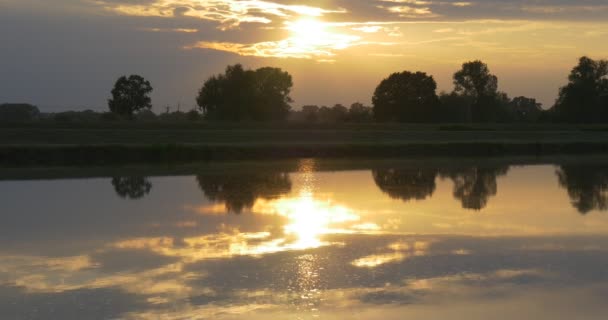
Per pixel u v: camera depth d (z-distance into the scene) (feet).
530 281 50.93
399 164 169.68
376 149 196.03
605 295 47.37
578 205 94.38
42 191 109.29
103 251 62.49
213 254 60.75
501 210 88.99
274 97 373.40
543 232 71.77
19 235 70.64
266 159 180.14
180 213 85.20
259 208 89.81
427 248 63.05
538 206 93.25
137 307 45.14
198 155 174.29
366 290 48.62
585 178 135.74
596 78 404.16
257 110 359.66
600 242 66.18
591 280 51.26
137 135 210.38
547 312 43.88
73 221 79.30
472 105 426.10
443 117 411.34
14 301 46.52
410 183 124.06
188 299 46.83
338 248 63.00
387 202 96.63
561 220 80.33
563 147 219.61
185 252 61.72
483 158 195.11
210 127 254.27
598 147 224.12
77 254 61.41
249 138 218.79
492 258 58.75
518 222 78.64
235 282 50.96
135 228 74.43
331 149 191.01
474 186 119.55
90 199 99.14
